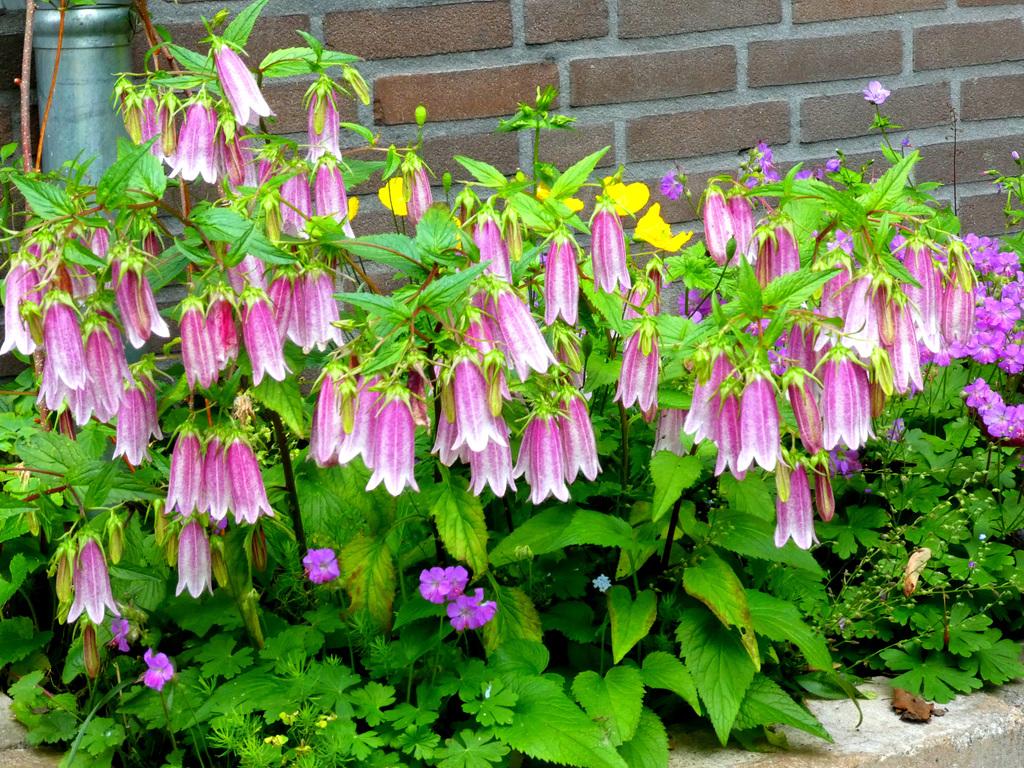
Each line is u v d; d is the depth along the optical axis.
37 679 1.15
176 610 1.17
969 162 1.78
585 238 1.66
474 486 1.04
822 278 1.00
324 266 1.06
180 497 1.05
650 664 1.13
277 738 1.04
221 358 1.02
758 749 1.13
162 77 1.15
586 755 1.03
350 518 1.23
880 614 1.27
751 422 1.01
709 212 1.16
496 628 1.13
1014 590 1.30
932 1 1.72
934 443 1.40
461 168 1.61
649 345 1.08
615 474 1.28
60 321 0.97
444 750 1.05
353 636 1.17
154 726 1.08
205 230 1.02
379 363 0.98
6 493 1.11
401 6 1.56
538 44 1.60
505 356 1.04
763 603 1.16
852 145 1.74
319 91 1.13
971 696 1.22
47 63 1.38
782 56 1.68
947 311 1.11
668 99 1.66
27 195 0.98
